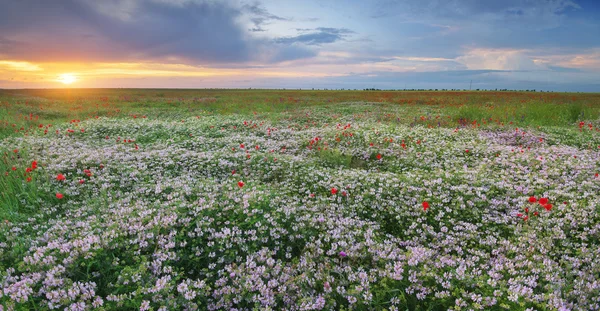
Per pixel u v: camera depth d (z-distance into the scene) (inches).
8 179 271.4
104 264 149.3
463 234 195.9
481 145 422.0
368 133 503.5
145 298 130.6
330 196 259.9
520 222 211.3
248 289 137.7
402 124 677.9
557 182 273.0
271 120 748.6
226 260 158.6
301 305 130.0
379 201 240.4
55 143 416.5
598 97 1628.9
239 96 1872.5
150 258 156.4
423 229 207.0
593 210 207.6
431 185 261.0
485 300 127.3
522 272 153.0
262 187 253.3
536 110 756.0
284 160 346.6
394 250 168.7
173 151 384.2
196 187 242.4
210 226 182.4
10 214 218.1
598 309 129.0
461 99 1428.4
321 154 413.1
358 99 1577.3
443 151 404.2
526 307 127.3
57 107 1072.8
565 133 524.7
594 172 296.0
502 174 304.0
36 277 134.8
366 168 385.4
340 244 170.7
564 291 136.7
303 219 197.8
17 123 634.2
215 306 135.1
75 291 127.3
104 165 316.5
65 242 169.9
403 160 380.5
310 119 786.8
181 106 1185.4
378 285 141.9
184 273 153.5
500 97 1547.7
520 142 478.3
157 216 183.8
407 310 128.1
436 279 139.3
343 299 137.7
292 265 159.6
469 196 240.8
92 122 631.8
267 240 174.9
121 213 197.9
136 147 411.2
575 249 178.4
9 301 118.8
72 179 288.2
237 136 498.6
